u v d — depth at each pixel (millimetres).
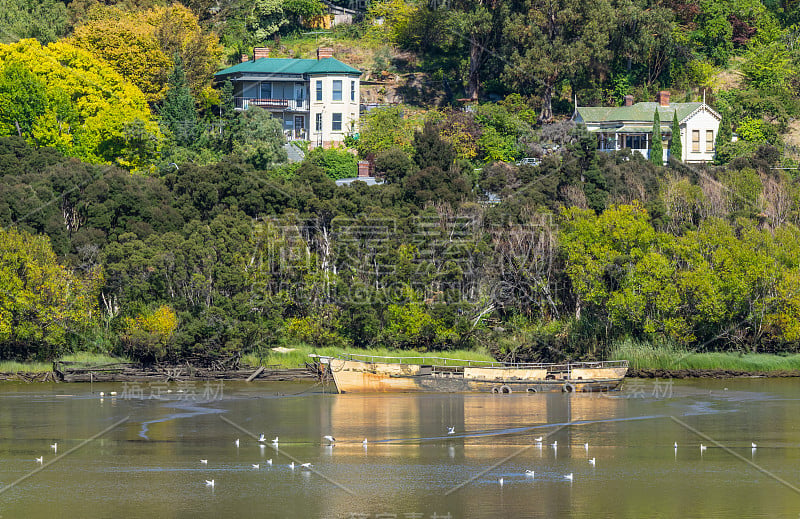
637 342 194375
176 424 136125
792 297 188625
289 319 193500
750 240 195875
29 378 177000
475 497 99500
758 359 192250
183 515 93688
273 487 103188
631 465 113062
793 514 93750
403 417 142500
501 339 196625
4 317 177000
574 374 169750
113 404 153000
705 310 188375
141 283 185125
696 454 118562
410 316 189875
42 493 100812
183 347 184500
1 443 123375
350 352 189500
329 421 138750
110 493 100812
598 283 192125
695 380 184000
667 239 197375
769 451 120188
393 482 105312
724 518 92938
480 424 136625
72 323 182750
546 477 107750
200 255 187125
